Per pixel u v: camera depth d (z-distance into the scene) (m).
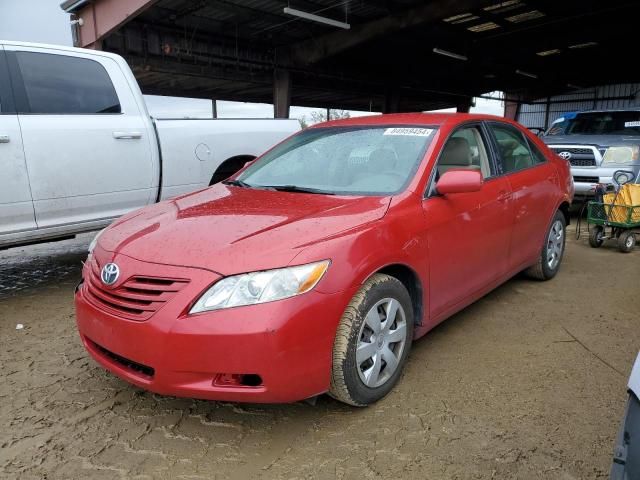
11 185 4.14
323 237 2.59
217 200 3.36
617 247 6.43
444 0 17.48
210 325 2.31
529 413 2.77
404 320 2.96
